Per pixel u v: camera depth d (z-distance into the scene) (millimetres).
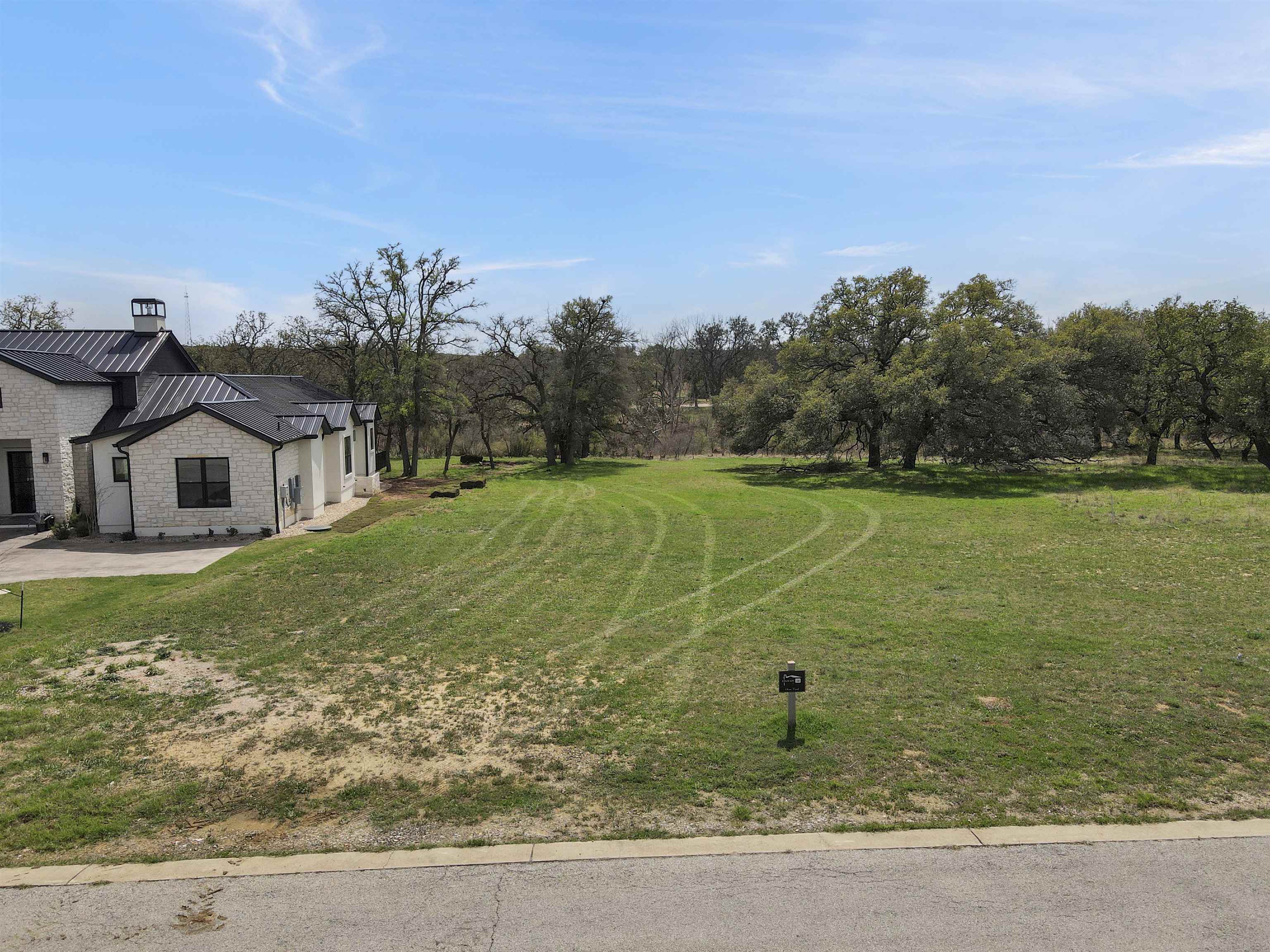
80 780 7043
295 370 52062
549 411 42062
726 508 25719
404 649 10828
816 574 15359
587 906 5059
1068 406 33812
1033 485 31391
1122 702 8461
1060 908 4945
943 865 5457
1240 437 42344
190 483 20047
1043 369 33375
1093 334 38250
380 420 37906
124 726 8281
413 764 7312
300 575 15461
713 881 5312
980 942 4633
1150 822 6004
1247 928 4730
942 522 22000
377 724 8266
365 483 29891
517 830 6086
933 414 33438
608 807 6406
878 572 15398
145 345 24078
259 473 20234
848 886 5227
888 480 34344
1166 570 15031
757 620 12016
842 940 4672
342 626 11977
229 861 5699
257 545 18766
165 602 13344
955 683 9117
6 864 5734
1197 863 5430
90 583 14805
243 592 14086
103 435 20203
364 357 40344
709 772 6977
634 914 4961
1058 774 6812
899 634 11117
